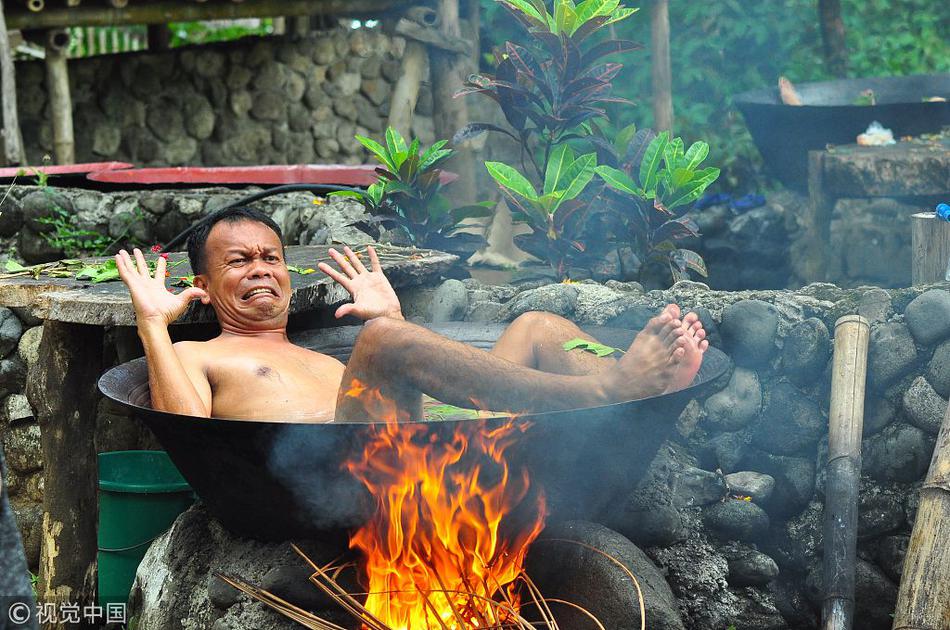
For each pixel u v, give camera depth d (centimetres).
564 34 385
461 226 438
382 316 307
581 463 274
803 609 333
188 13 759
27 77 826
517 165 802
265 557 295
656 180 380
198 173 552
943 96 749
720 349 348
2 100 693
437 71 641
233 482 277
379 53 876
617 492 302
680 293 358
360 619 274
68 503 348
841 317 328
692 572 324
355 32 871
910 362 323
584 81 388
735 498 333
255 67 861
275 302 331
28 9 726
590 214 412
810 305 342
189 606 311
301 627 284
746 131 884
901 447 322
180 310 307
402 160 416
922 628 266
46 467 346
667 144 382
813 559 333
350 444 253
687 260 390
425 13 634
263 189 552
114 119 852
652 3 676
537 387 268
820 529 334
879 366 327
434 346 271
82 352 344
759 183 849
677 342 266
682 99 894
